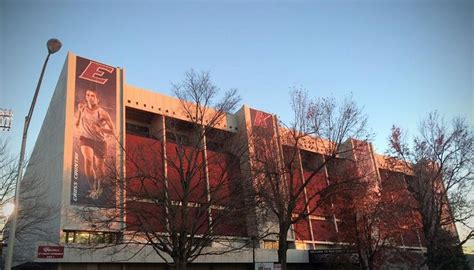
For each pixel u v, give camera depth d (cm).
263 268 2430
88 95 4206
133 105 4672
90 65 4350
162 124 4725
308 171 4347
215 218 2522
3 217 3316
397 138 3778
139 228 2550
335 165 3575
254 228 3534
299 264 5034
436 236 3484
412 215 3672
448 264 4550
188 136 2980
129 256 3631
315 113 3089
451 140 3447
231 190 2678
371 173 3672
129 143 4384
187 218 2402
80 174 3822
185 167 3231
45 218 3531
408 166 3600
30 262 3466
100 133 4112
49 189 3991
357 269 4291
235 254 4350
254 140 3075
